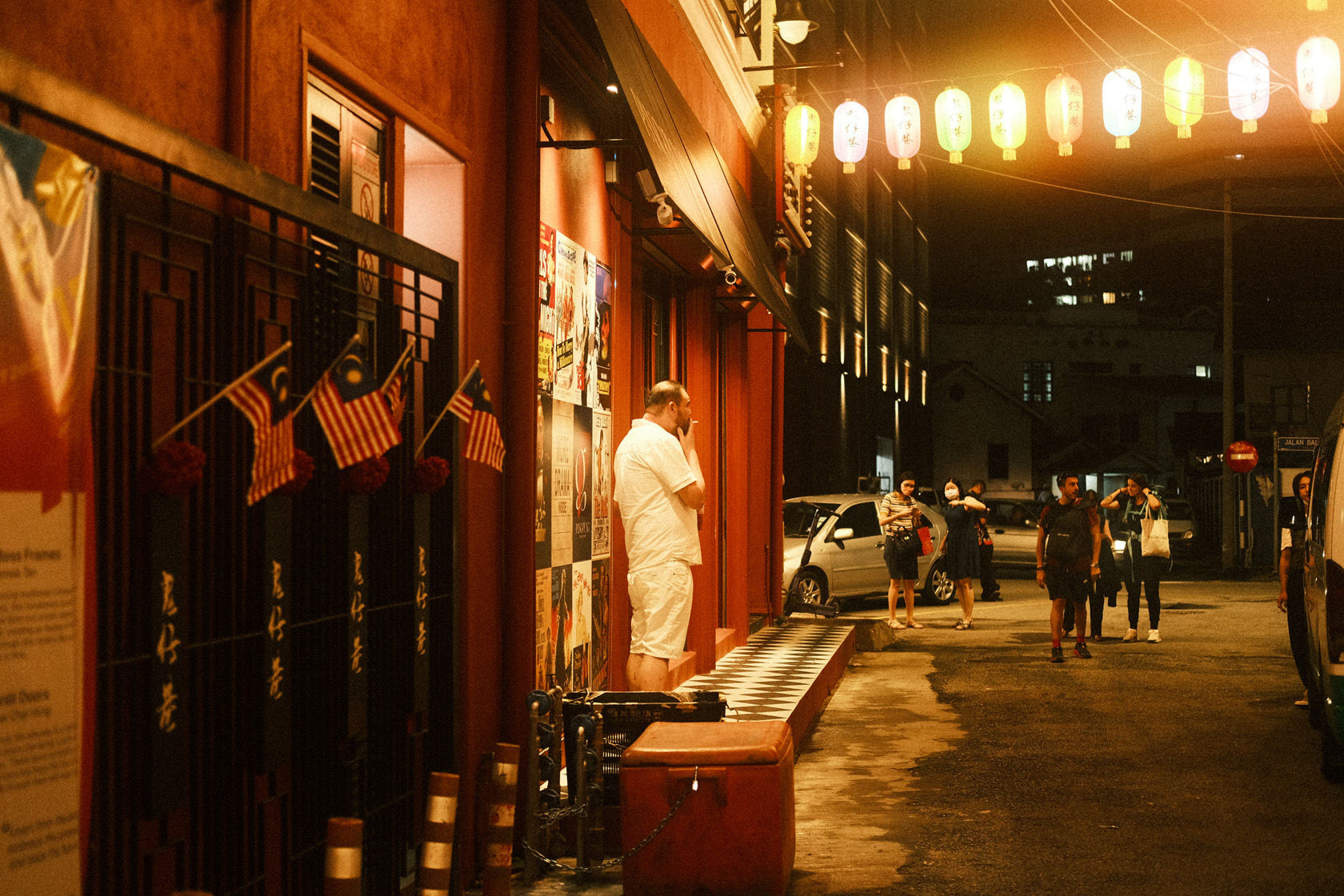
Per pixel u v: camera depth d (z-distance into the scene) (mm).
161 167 2871
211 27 3367
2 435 2150
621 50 6344
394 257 4121
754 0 13344
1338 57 12078
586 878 5059
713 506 10453
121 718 2812
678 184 6402
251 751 3271
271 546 3309
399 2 4578
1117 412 52500
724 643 11172
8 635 2164
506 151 5770
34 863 2221
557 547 6773
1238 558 29922
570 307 7051
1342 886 4875
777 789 4602
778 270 14398
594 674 7629
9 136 2186
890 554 15867
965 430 48844
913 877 5066
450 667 4578
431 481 4277
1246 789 6605
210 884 3141
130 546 2828
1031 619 16812
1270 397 36969
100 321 2736
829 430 27906
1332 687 6285
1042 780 6918
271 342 3664
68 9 2775
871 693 10531
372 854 4008
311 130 4043
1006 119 13055
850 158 14086
